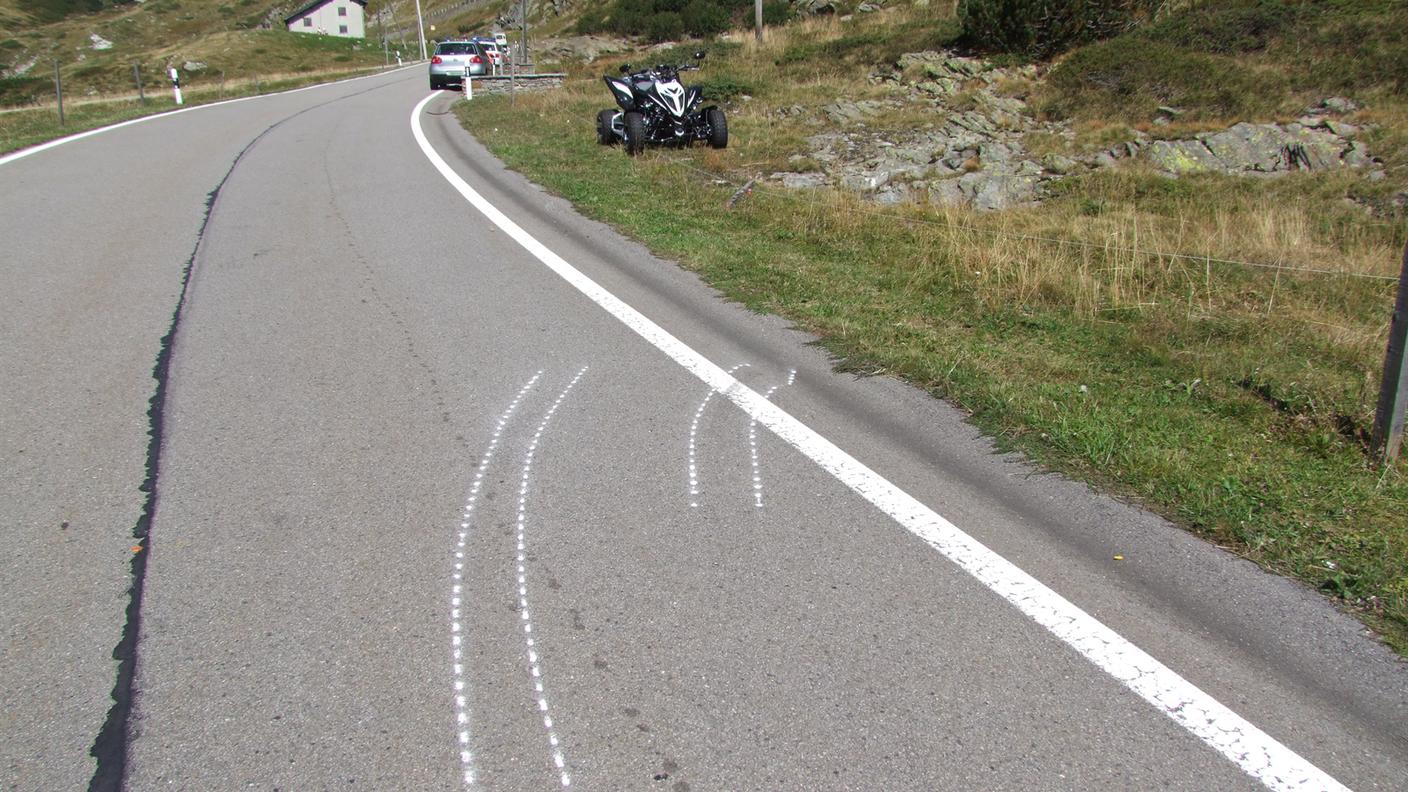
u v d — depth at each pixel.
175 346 5.21
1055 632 2.83
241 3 104.75
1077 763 2.32
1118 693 2.58
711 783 2.24
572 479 3.74
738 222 8.62
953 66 18.67
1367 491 3.71
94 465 3.83
